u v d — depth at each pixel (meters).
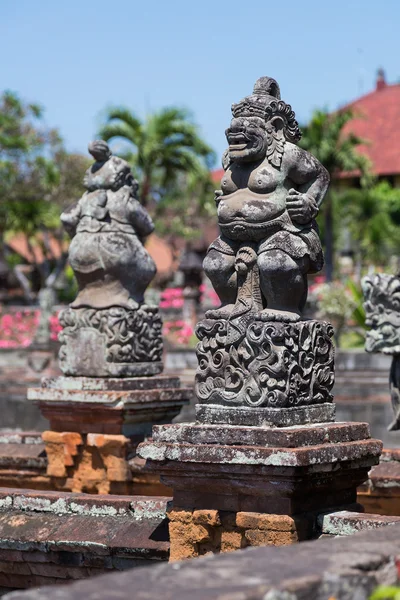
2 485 10.15
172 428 6.38
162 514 7.01
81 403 9.55
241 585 3.64
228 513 6.25
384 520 6.05
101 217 9.73
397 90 61.03
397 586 4.18
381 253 47.06
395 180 55.78
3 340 32.88
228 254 6.59
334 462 6.16
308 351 6.43
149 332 9.88
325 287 26.39
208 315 6.59
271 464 5.93
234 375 6.37
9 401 21.52
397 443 15.75
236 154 6.53
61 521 7.25
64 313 9.87
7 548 7.25
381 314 8.84
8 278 46.72
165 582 3.68
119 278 9.73
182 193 49.53
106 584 3.65
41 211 44.66
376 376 22.48
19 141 42.56
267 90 6.70
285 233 6.44
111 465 9.51
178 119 38.66
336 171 38.66
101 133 38.28
